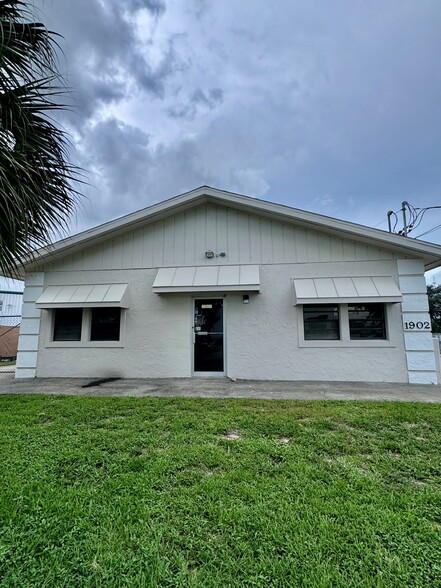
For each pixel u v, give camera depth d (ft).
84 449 12.35
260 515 8.14
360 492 9.30
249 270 30.68
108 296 31.48
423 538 7.34
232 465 11.03
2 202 11.00
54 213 13.51
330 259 30.32
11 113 11.27
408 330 28.60
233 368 30.22
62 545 7.04
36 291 34.17
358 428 15.02
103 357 32.14
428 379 27.76
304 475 10.29
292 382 28.37
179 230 32.76
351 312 29.58
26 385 28.04
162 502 8.75
